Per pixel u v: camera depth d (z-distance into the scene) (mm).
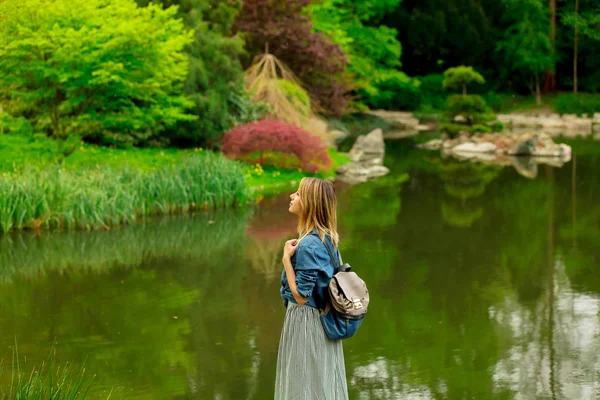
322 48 23906
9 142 15461
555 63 41500
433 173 19547
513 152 24094
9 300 8227
